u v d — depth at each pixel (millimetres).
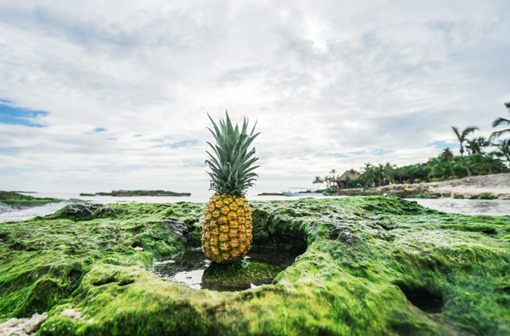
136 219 7664
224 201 4957
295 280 3018
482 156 69688
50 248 4770
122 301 2688
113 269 3521
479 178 54156
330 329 2357
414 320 2461
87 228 6305
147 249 5434
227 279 4125
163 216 8086
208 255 4852
